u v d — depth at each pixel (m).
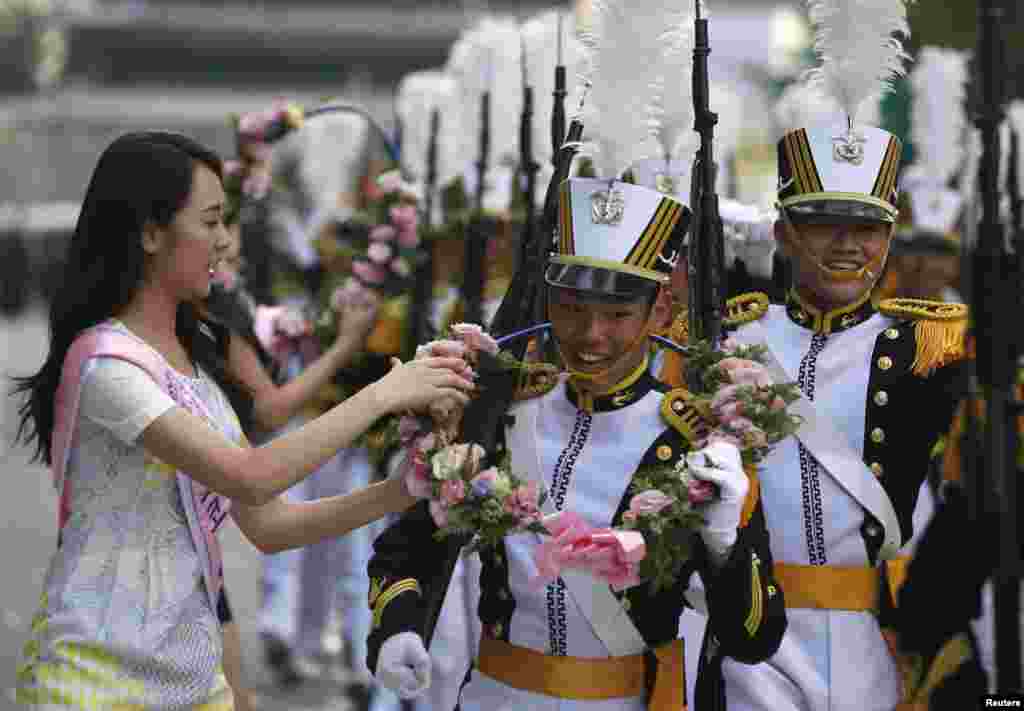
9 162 153.75
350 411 10.88
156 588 11.20
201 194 11.38
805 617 13.38
